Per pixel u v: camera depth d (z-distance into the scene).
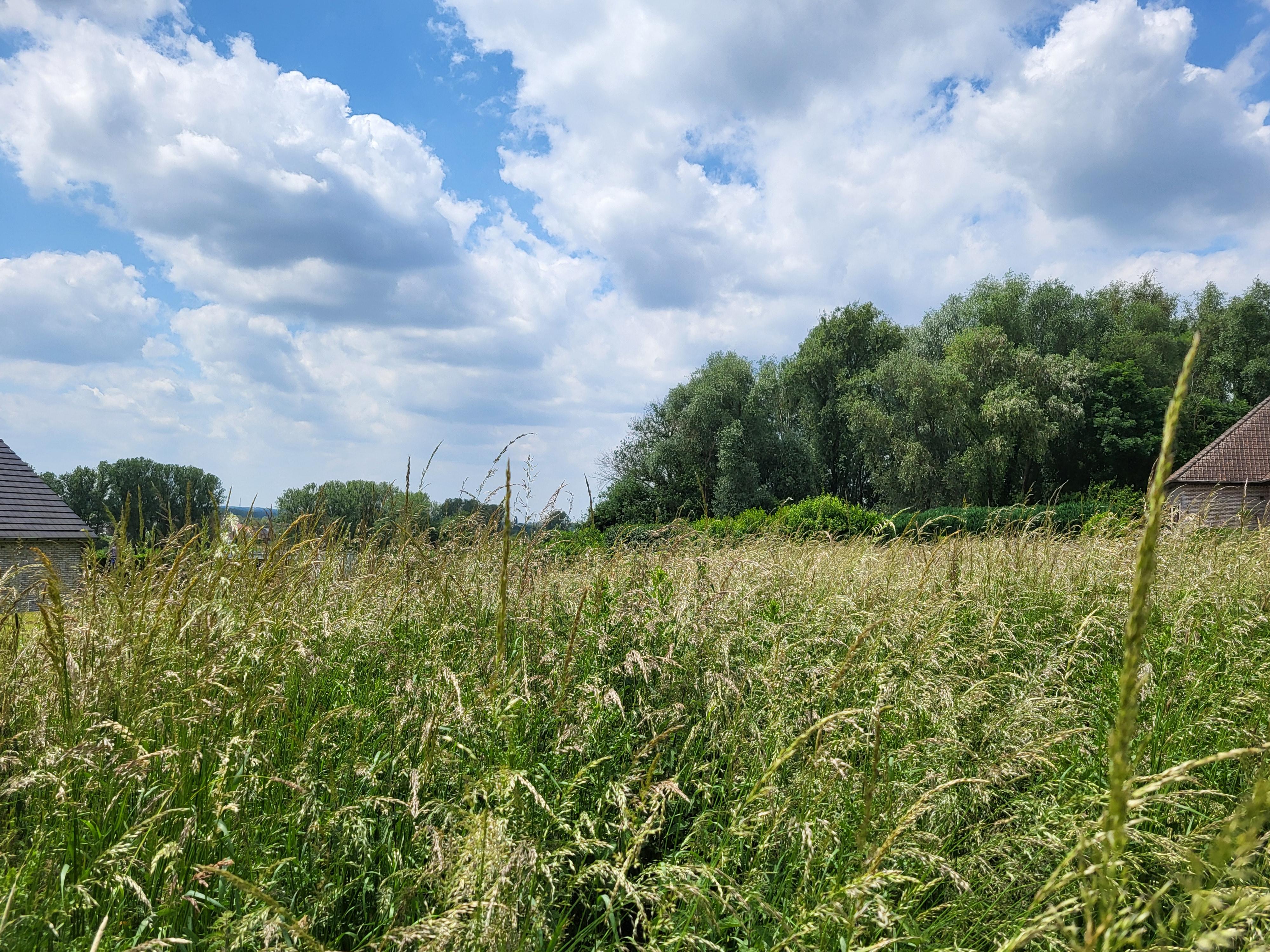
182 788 2.30
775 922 2.18
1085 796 2.57
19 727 2.50
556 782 2.47
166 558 3.55
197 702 2.60
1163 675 3.64
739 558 4.86
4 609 2.72
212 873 1.82
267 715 2.83
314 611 3.71
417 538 4.16
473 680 3.01
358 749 2.72
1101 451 45.00
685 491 44.38
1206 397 49.28
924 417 41.72
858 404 43.12
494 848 1.80
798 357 52.75
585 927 2.33
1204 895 1.21
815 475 49.16
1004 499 42.50
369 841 2.47
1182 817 2.87
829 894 1.94
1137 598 0.93
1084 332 53.06
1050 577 5.70
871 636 3.69
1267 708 3.37
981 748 3.01
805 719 3.10
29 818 2.23
